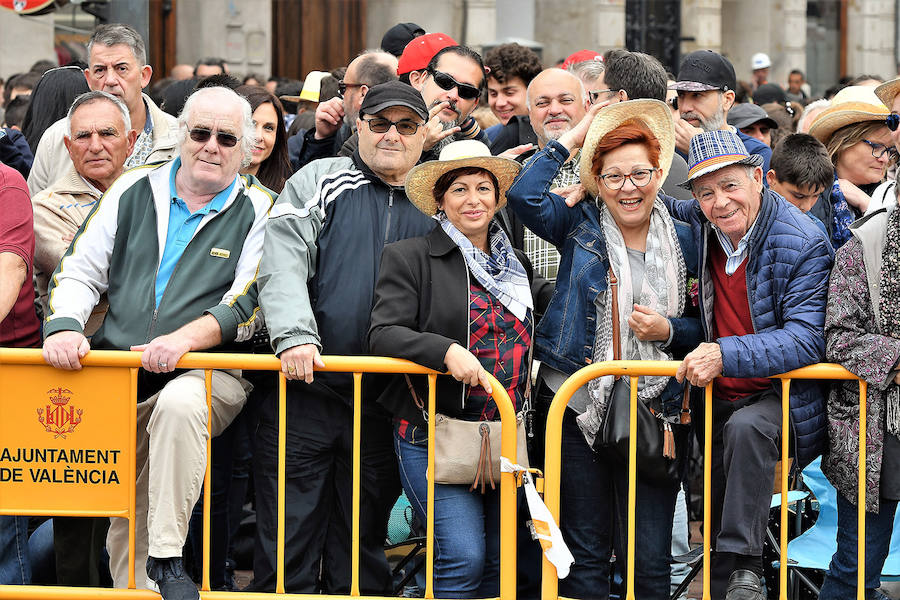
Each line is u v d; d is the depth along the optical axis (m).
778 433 5.66
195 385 5.59
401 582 6.97
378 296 5.76
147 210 5.99
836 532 6.53
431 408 5.58
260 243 6.04
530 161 5.95
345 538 6.30
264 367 5.57
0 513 5.62
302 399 6.05
